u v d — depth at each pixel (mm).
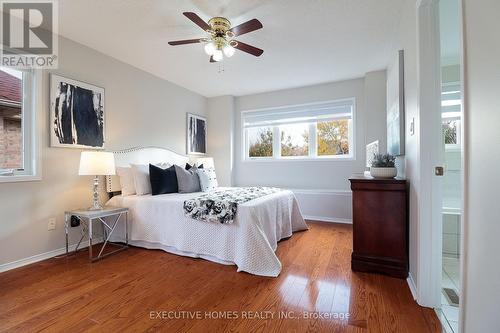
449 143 2699
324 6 2213
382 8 2248
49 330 1446
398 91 2346
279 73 3822
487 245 752
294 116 4574
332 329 1453
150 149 3715
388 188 2129
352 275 2148
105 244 2764
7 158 2326
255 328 1466
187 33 2646
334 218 4141
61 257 2580
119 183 3211
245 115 4984
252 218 2299
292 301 1753
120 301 1756
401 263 2082
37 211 2469
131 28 2539
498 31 691
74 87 2764
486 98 755
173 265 2385
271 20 2416
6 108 2318
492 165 727
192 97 4688
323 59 3324
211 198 2596
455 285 1998
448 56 2762
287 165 4621
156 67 3559
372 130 3766
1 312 1618
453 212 2506
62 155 2674
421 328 1451
